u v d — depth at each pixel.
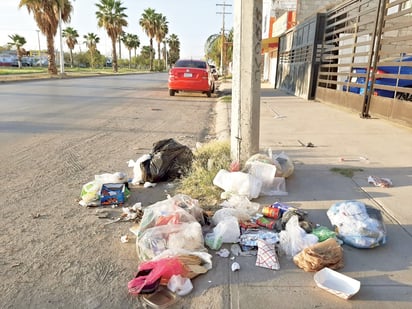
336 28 12.08
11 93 15.39
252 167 4.12
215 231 2.95
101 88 19.34
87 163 5.30
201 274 2.52
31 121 8.67
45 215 3.51
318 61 13.33
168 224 2.85
